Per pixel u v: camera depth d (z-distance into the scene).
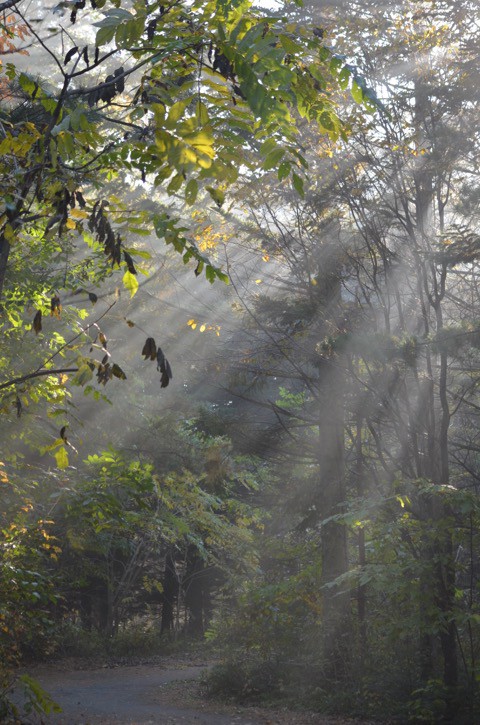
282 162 3.57
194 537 19.19
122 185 16.44
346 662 14.93
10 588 7.68
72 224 4.14
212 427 17.92
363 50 13.14
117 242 4.02
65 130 3.81
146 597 36.34
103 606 35.00
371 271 14.78
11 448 9.95
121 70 3.95
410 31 13.03
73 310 12.84
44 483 9.28
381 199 13.83
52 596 7.94
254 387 17.44
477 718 11.44
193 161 3.36
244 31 3.60
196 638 32.97
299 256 15.23
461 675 12.95
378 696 13.63
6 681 7.13
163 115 3.52
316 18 13.15
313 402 18.75
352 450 17.44
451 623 12.50
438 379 14.27
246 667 17.48
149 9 3.87
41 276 10.99
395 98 13.23
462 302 14.29
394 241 14.48
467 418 16.83
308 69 3.77
